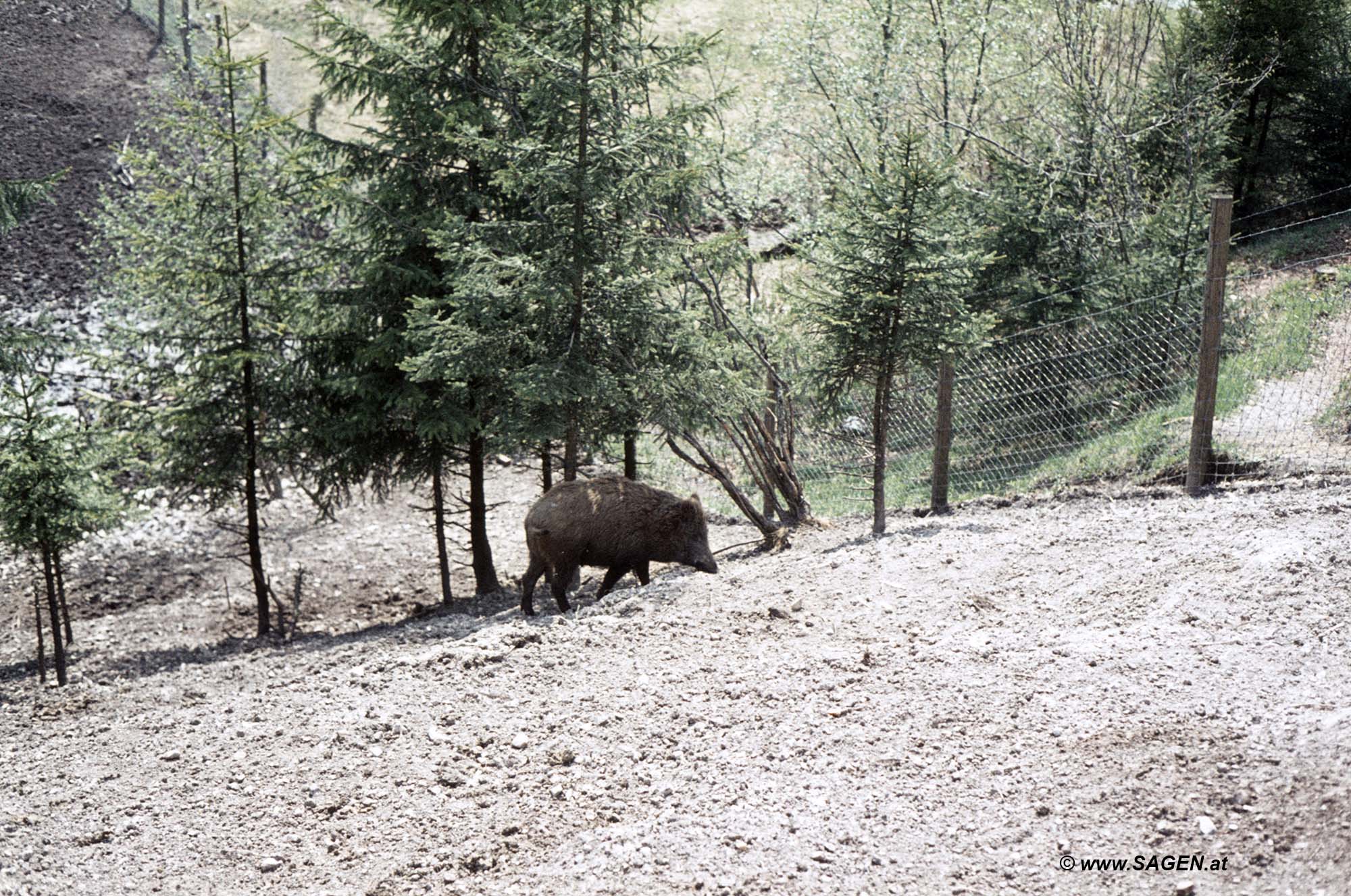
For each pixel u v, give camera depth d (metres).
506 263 11.30
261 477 15.23
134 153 14.48
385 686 8.34
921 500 13.89
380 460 14.77
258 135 14.48
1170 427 12.30
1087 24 18.45
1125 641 7.05
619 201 11.65
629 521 10.73
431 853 5.85
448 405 13.59
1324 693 5.96
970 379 14.46
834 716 6.69
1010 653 7.20
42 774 7.66
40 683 12.90
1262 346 14.13
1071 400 14.77
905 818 5.52
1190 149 16.97
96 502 12.64
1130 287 15.39
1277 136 21.77
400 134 14.13
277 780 6.95
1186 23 20.72
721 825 5.67
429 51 14.44
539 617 10.76
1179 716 5.94
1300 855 4.75
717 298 14.16
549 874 5.50
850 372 11.15
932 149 18.66
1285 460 10.50
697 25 36.22
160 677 11.21
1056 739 5.98
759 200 18.78
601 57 11.63
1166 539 8.93
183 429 14.17
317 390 14.66
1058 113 18.89
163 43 35.75
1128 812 5.28
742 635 8.39
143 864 6.16
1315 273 16.97
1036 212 16.45
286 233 15.11
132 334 14.47
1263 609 7.20
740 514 16.52
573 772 6.49
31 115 30.80
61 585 14.57
